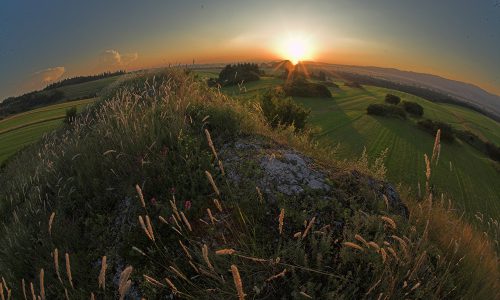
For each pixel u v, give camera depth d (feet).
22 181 19.40
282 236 10.94
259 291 8.95
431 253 11.49
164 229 11.46
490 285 11.18
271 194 12.47
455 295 10.36
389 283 9.31
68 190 14.96
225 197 12.27
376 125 187.01
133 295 9.93
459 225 14.93
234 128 17.49
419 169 123.75
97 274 10.77
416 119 227.40
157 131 16.63
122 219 12.49
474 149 190.90
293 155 15.43
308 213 11.82
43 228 12.98
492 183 137.08
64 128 42.70
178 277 9.95
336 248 10.62
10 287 11.15
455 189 113.19
